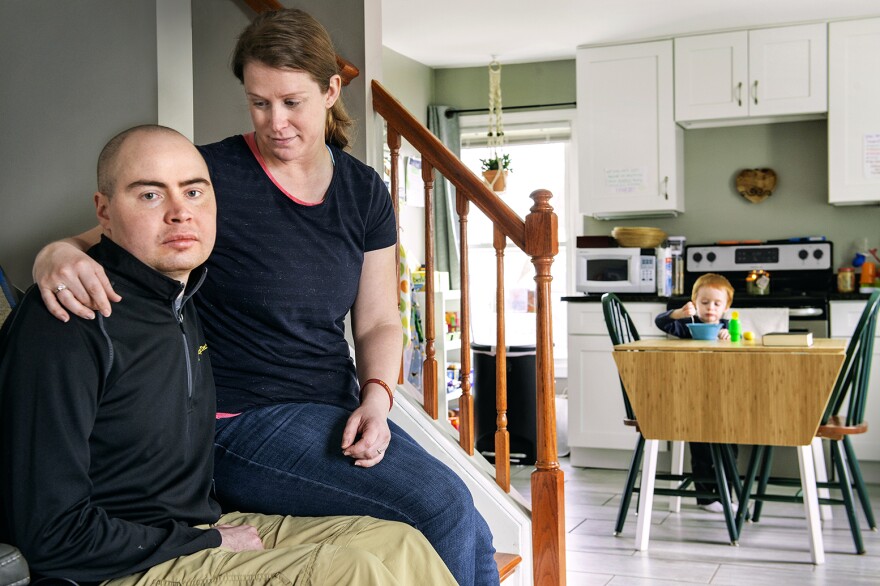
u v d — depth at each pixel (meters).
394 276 1.90
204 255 1.40
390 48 5.84
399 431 1.84
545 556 2.44
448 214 6.36
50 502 1.18
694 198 5.83
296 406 1.70
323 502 1.63
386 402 1.71
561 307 6.45
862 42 5.12
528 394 5.25
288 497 1.64
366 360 1.79
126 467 1.30
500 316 2.58
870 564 3.35
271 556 1.29
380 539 1.48
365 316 1.85
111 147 1.36
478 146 6.48
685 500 4.43
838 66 5.16
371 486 1.62
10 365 1.20
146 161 1.33
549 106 6.28
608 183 5.60
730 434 3.51
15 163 2.51
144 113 2.37
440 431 2.55
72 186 2.45
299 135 1.65
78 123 2.44
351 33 2.74
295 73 1.61
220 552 1.32
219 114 2.88
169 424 1.35
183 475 1.39
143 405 1.30
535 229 2.46
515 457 5.36
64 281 1.22
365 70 2.72
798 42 5.22
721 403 3.51
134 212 1.33
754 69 5.30
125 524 1.25
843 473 3.54
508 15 5.05
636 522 4.01
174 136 1.38
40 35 2.47
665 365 3.58
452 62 6.30
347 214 1.76
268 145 1.66
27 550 1.18
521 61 6.30
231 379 1.69
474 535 1.69
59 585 1.20
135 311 1.31
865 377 3.58
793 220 5.64
